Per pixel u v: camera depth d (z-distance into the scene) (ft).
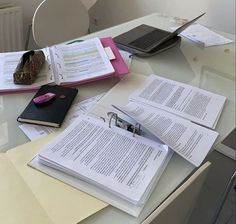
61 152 2.89
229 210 5.60
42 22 6.37
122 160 2.86
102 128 3.22
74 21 6.91
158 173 2.82
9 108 3.62
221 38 5.71
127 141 3.07
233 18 7.38
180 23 6.20
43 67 4.23
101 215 2.47
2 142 3.10
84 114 3.51
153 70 4.59
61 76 4.12
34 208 2.45
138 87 4.11
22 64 4.04
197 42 5.49
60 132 3.25
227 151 6.83
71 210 2.47
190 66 4.77
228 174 6.34
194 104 3.85
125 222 2.44
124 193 2.57
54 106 3.56
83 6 6.97
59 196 2.56
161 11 8.48
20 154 2.92
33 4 8.51
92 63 4.38
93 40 4.89
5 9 7.68
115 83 4.19
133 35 5.34
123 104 3.76
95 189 2.64
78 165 2.77
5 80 4.00
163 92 4.03
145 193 2.61
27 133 3.23
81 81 4.08
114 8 9.43
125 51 4.98
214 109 3.80
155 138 3.16
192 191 2.84
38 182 2.66
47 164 2.81
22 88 3.88
